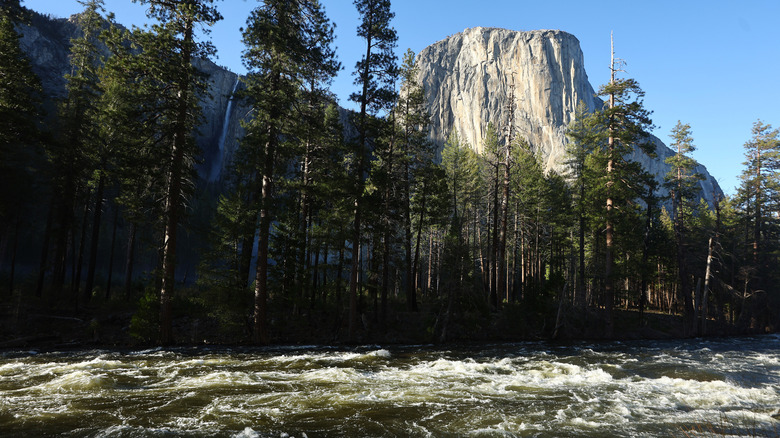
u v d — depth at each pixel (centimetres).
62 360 1484
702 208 5619
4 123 2294
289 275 2347
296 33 2203
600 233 3616
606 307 2969
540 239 5212
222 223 2047
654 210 4875
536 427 764
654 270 4481
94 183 3067
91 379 1094
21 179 2972
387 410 862
